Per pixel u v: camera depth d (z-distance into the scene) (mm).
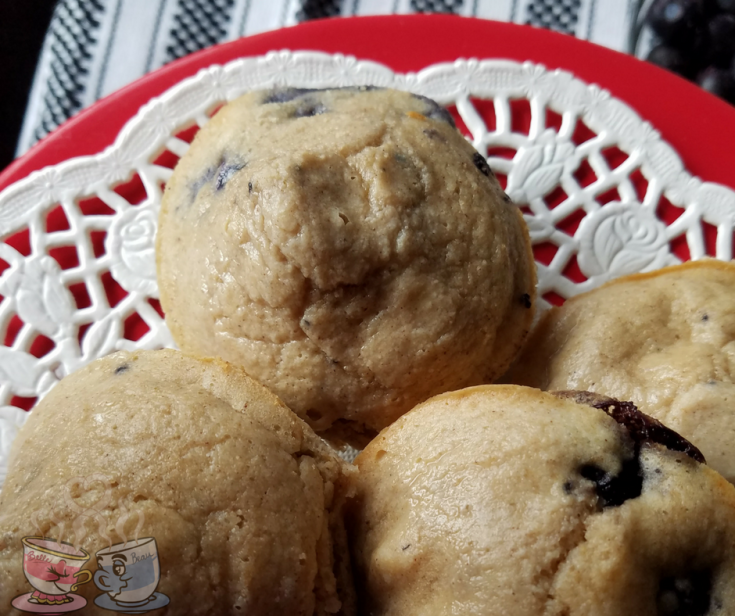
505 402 119
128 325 190
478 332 148
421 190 146
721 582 105
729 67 243
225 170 156
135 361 134
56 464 111
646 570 103
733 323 150
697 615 104
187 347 158
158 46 270
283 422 122
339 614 119
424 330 142
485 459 111
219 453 112
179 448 111
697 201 196
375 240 138
